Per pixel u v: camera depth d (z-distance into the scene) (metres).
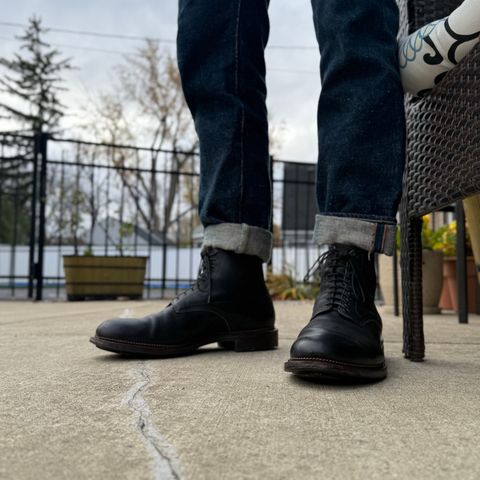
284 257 5.82
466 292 2.21
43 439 0.51
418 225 1.06
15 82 17.02
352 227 0.91
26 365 0.97
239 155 1.12
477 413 0.62
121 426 0.56
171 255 8.09
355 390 0.75
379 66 0.91
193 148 12.54
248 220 1.14
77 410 0.63
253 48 1.13
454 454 0.47
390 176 0.91
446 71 0.91
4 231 8.95
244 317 1.16
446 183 0.92
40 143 4.50
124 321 1.07
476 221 1.51
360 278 0.90
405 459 0.46
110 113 12.11
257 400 0.69
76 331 1.65
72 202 5.38
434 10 1.01
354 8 0.92
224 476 0.42
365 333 0.83
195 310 1.11
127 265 4.54
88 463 0.45
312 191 7.07
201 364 0.98
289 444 0.50
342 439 0.52
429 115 0.99
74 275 4.40
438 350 1.25
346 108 0.92
